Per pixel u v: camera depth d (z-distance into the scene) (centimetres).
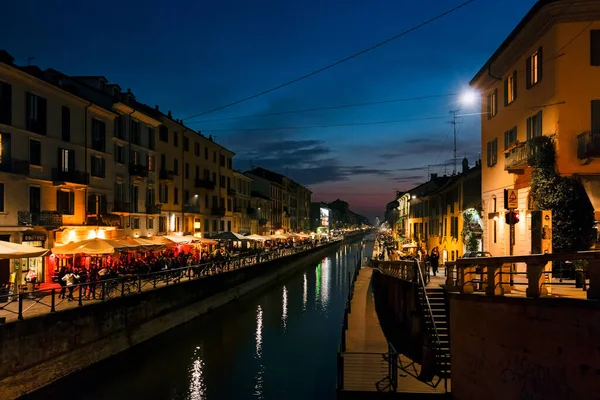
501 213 2427
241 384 1745
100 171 3203
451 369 1214
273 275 4744
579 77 1800
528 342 908
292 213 10619
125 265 2784
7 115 2356
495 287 1054
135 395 1619
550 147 1819
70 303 1888
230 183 6247
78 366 1752
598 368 766
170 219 4375
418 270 1836
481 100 2838
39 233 2558
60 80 3052
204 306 2986
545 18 1844
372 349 1694
